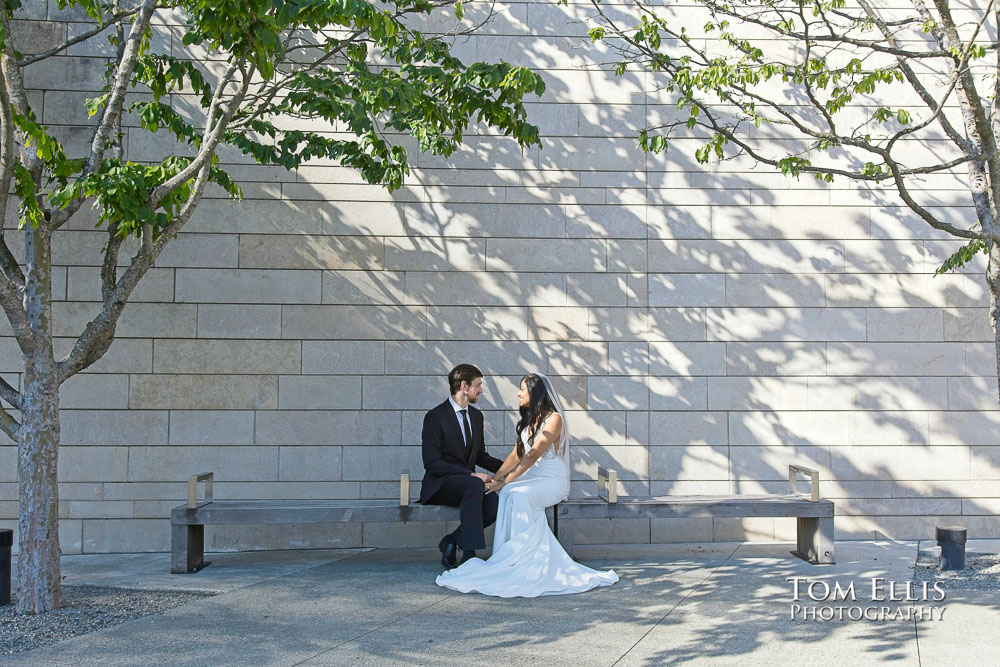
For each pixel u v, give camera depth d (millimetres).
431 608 6023
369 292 8648
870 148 6723
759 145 8922
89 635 5324
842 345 8766
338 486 8500
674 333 8758
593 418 8664
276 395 8516
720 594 6422
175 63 7234
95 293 8414
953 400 8719
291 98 6848
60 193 5402
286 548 8461
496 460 7820
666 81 8945
